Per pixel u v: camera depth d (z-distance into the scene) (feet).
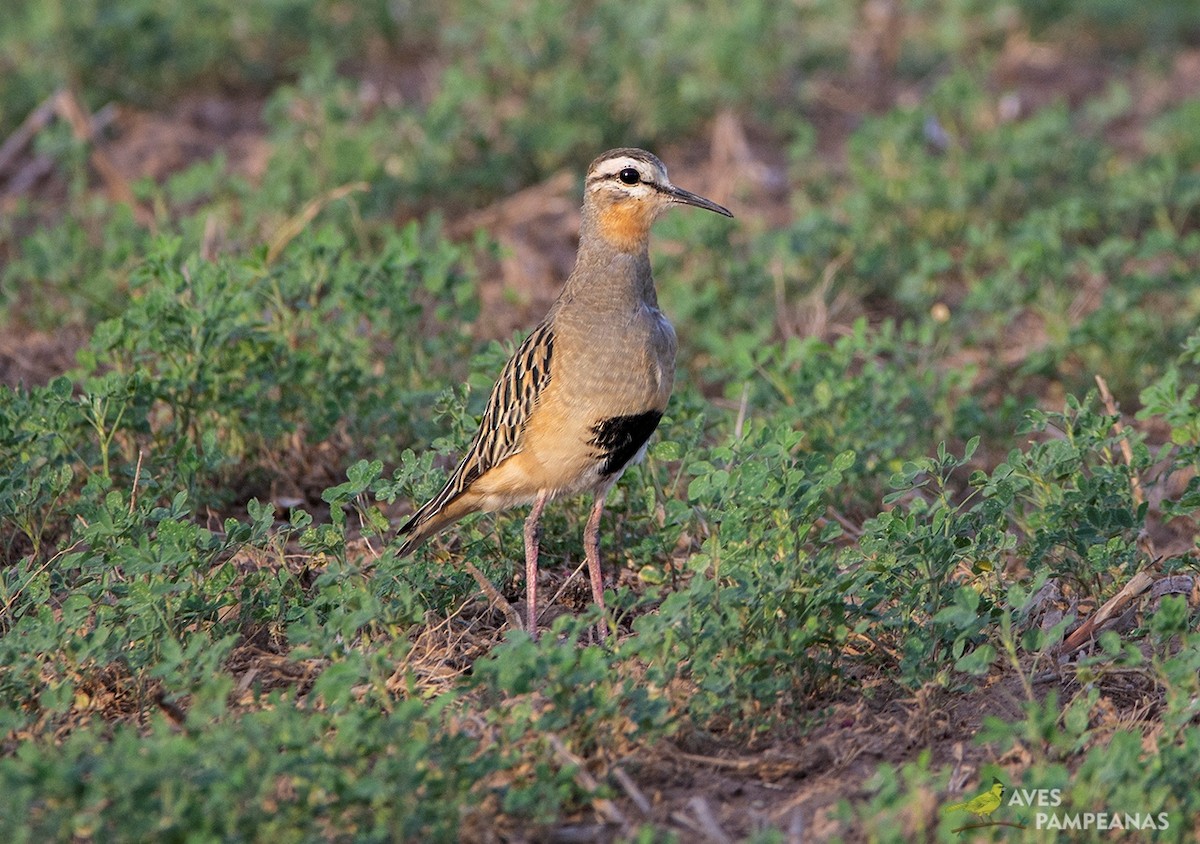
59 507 41.19
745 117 77.10
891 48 83.82
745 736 32.48
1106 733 32.09
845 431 44.60
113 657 33.09
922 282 55.16
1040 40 89.10
